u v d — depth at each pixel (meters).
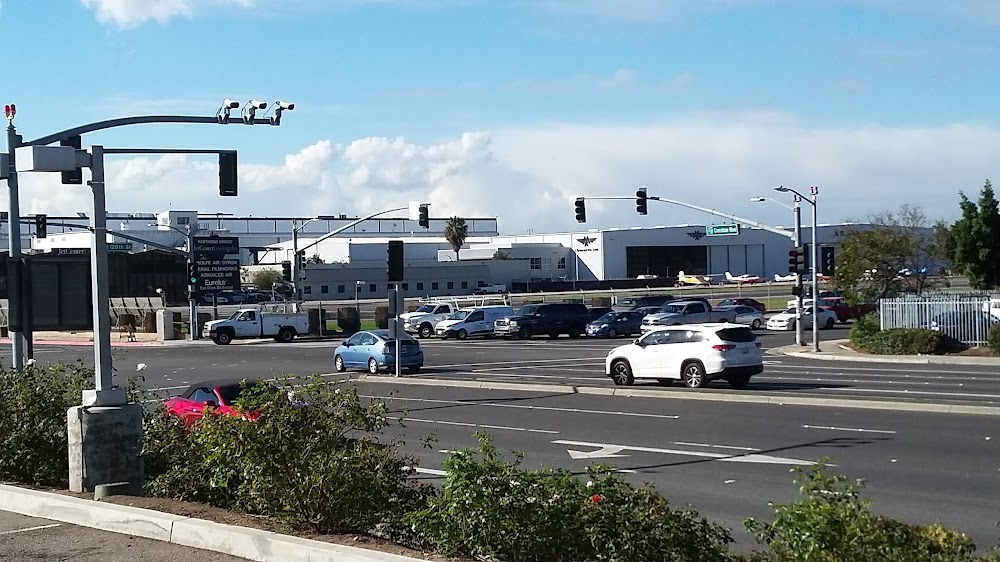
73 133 22.09
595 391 28.09
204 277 65.00
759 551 9.73
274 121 24.81
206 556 9.16
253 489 9.92
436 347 53.84
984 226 60.03
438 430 21.05
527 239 130.00
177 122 23.45
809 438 18.67
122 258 92.69
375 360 36.84
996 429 19.31
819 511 7.14
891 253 53.28
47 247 102.06
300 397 10.34
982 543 10.52
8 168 20.59
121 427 12.25
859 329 43.84
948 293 48.94
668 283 117.38
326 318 72.75
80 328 14.52
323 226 152.00
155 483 11.95
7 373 15.27
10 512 11.33
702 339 28.27
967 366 36.78
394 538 9.52
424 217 48.97
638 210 46.88
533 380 32.72
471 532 8.38
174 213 95.19
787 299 85.06
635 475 15.29
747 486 14.20
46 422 13.47
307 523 9.78
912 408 22.45
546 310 60.97
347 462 9.74
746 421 21.36
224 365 42.78
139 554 9.28
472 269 116.50
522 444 18.89
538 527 8.23
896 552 7.00
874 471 15.09
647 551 7.91
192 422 15.44
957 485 13.90
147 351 54.16
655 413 23.22
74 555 9.33
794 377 32.00
